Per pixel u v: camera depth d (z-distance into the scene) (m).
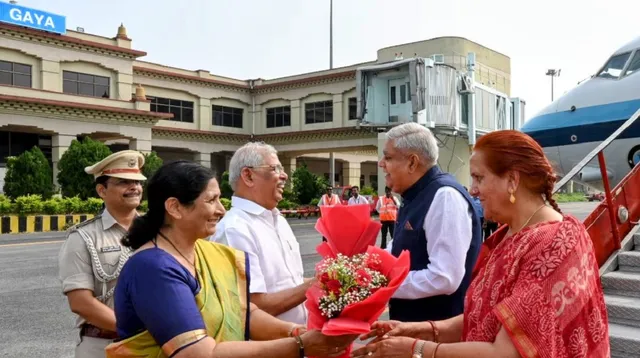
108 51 28.17
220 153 36.97
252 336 2.22
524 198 1.79
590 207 31.19
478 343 1.67
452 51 22.36
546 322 1.55
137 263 1.73
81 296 2.68
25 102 24.09
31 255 12.45
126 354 1.72
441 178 2.86
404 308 2.84
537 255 1.61
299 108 34.78
